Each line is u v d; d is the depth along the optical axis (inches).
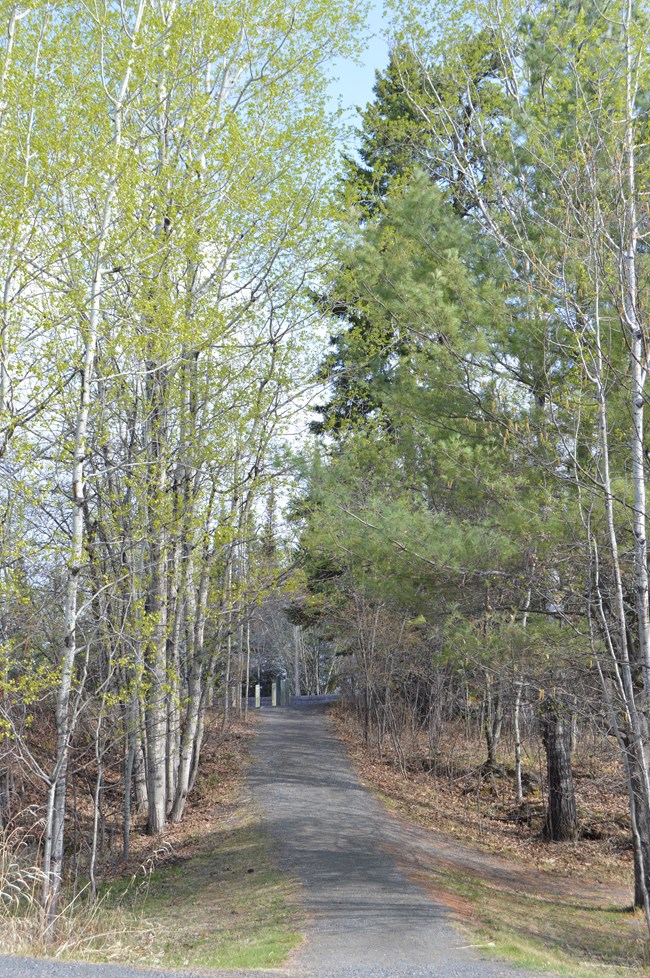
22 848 473.4
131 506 421.7
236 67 533.0
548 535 371.2
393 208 441.1
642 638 347.9
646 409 387.5
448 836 614.5
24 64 421.1
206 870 484.4
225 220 479.5
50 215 384.2
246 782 721.0
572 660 399.9
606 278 353.1
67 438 393.1
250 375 516.1
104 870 492.7
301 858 478.9
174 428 490.0
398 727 941.8
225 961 297.7
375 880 431.2
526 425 373.1
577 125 380.5
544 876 544.7
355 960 297.7
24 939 300.0
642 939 398.0
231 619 605.0
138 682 413.7
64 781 365.4
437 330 400.8
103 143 380.2
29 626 414.3
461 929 353.4
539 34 453.1
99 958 297.3
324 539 410.6
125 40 418.0
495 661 402.9
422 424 422.9
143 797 633.0
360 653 918.4
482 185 489.1
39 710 471.2
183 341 419.5
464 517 422.9
